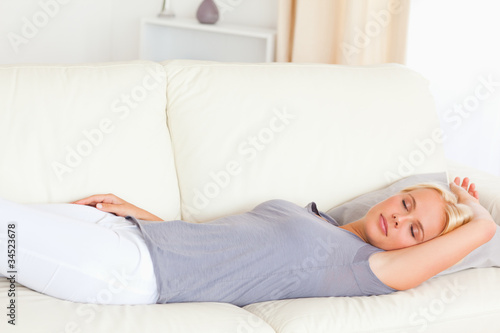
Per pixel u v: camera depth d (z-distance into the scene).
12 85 1.61
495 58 2.92
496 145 3.01
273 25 3.50
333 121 1.88
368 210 1.78
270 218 1.64
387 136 1.92
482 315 1.52
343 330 1.39
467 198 1.80
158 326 1.26
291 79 1.90
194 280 1.47
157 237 1.50
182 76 1.81
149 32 3.59
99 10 3.78
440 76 3.07
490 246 1.71
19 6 3.25
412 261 1.60
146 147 1.70
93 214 1.56
